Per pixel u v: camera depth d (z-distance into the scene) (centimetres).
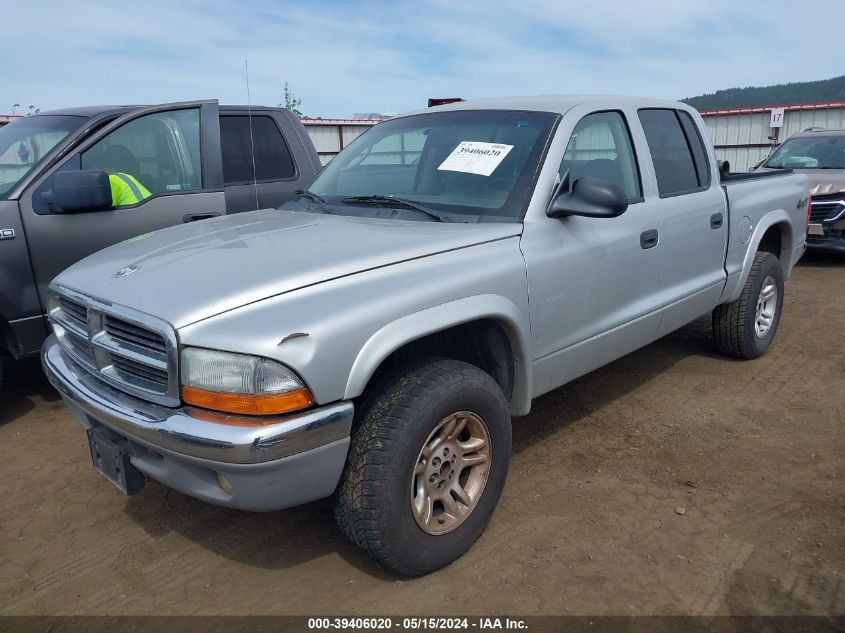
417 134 374
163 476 248
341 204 353
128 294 250
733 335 498
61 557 293
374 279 251
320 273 243
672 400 447
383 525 247
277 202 577
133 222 459
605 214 302
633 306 372
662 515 315
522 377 307
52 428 421
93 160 455
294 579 276
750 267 480
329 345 229
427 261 268
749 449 378
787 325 618
